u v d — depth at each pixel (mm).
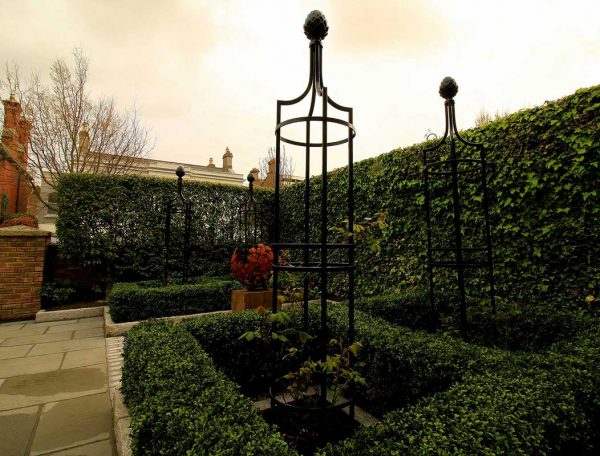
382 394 2260
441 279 4387
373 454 961
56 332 4887
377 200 5531
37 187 13195
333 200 6688
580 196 3094
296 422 1815
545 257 3330
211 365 1772
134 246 7266
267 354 2721
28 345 4254
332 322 2756
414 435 1052
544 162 3338
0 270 5645
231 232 8500
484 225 3908
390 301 3549
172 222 7691
